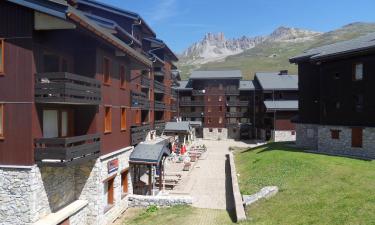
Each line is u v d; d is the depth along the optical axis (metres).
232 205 22.14
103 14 29.89
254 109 72.44
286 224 15.81
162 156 24.83
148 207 22.06
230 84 73.44
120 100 22.11
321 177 21.44
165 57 48.56
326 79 32.34
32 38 14.27
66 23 14.55
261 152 36.31
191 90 74.75
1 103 14.56
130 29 30.25
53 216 15.37
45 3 13.64
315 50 37.34
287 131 60.41
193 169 35.12
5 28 14.46
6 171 14.48
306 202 17.75
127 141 23.39
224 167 36.25
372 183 18.75
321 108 32.84
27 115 14.38
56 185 16.33
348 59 30.02
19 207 14.36
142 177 28.77
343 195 17.55
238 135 73.31
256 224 16.44
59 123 16.94
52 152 14.56
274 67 158.75
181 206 21.69
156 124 41.94
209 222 18.42
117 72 21.61
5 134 14.55
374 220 14.23
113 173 20.16
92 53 17.98
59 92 14.45
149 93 39.19
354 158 27.22
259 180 24.08
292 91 64.19
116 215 20.36
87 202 18.09
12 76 14.48
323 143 32.53
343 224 14.50
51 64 16.34
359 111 29.02
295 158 27.94
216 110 73.94
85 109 18.31
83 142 17.95
